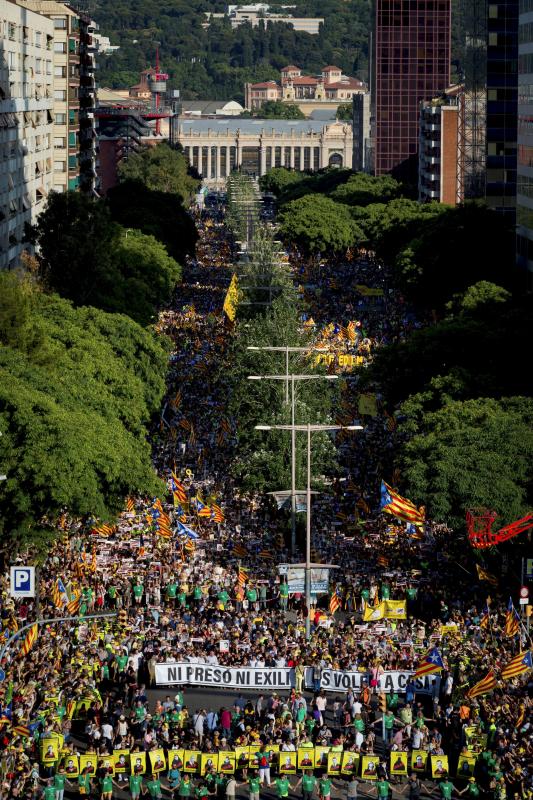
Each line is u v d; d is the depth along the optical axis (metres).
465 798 153.38
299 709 169.75
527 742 154.00
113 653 186.88
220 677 183.00
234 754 156.62
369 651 186.50
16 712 160.62
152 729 162.38
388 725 166.12
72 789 155.75
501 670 175.00
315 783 152.62
